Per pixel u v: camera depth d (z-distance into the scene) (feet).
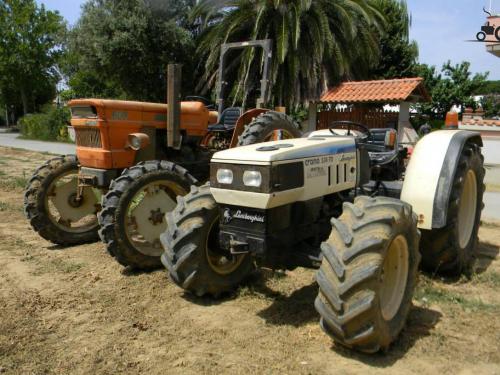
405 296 10.53
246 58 50.75
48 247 18.13
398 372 9.19
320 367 9.36
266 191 10.19
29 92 126.31
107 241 14.74
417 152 13.74
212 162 11.11
